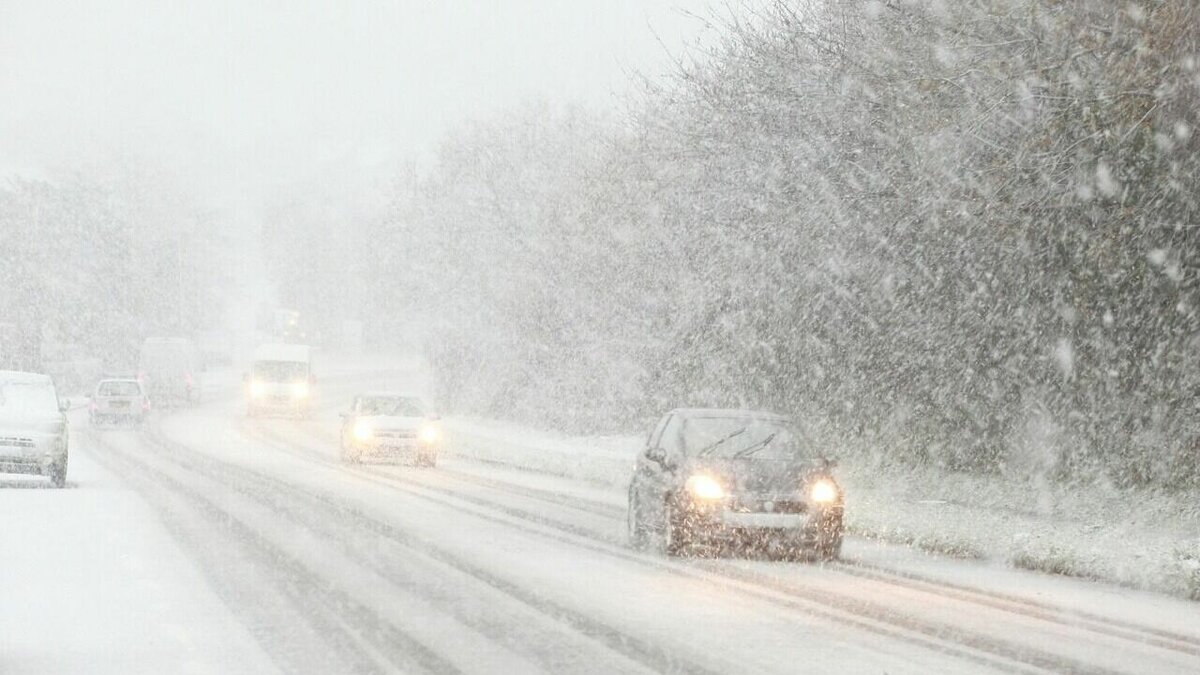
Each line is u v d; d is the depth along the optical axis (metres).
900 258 43.59
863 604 22.53
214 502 39.97
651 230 71.50
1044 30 33.78
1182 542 31.38
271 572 25.06
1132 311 36.62
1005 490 43.19
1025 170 35.00
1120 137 31.02
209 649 17.34
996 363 43.25
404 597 22.53
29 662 16.28
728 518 28.31
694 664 16.98
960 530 33.41
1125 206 33.00
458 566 26.86
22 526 32.38
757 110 51.09
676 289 64.50
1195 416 37.69
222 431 90.44
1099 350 38.44
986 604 22.86
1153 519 36.16
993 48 35.69
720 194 53.69
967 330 42.81
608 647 18.17
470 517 37.50
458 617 20.58
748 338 53.66
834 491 29.12
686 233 61.66
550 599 22.61
